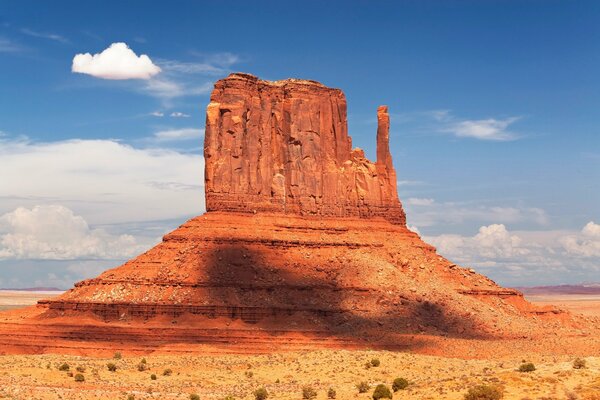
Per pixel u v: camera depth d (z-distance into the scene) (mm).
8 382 165000
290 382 175500
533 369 139750
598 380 129625
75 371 182250
